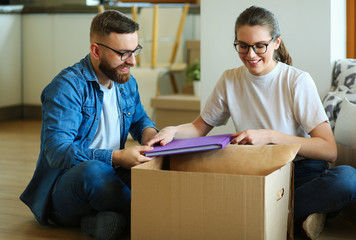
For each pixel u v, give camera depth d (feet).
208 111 6.46
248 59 5.65
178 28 14.40
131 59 5.67
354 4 9.81
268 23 5.53
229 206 4.66
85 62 5.93
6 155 10.73
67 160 5.47
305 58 7.89
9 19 15.94
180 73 15.10
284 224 5.18
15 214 6.63
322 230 5.92
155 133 6.47
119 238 5.66
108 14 5.65
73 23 15.71
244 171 5.14
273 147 5.15
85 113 5.85
